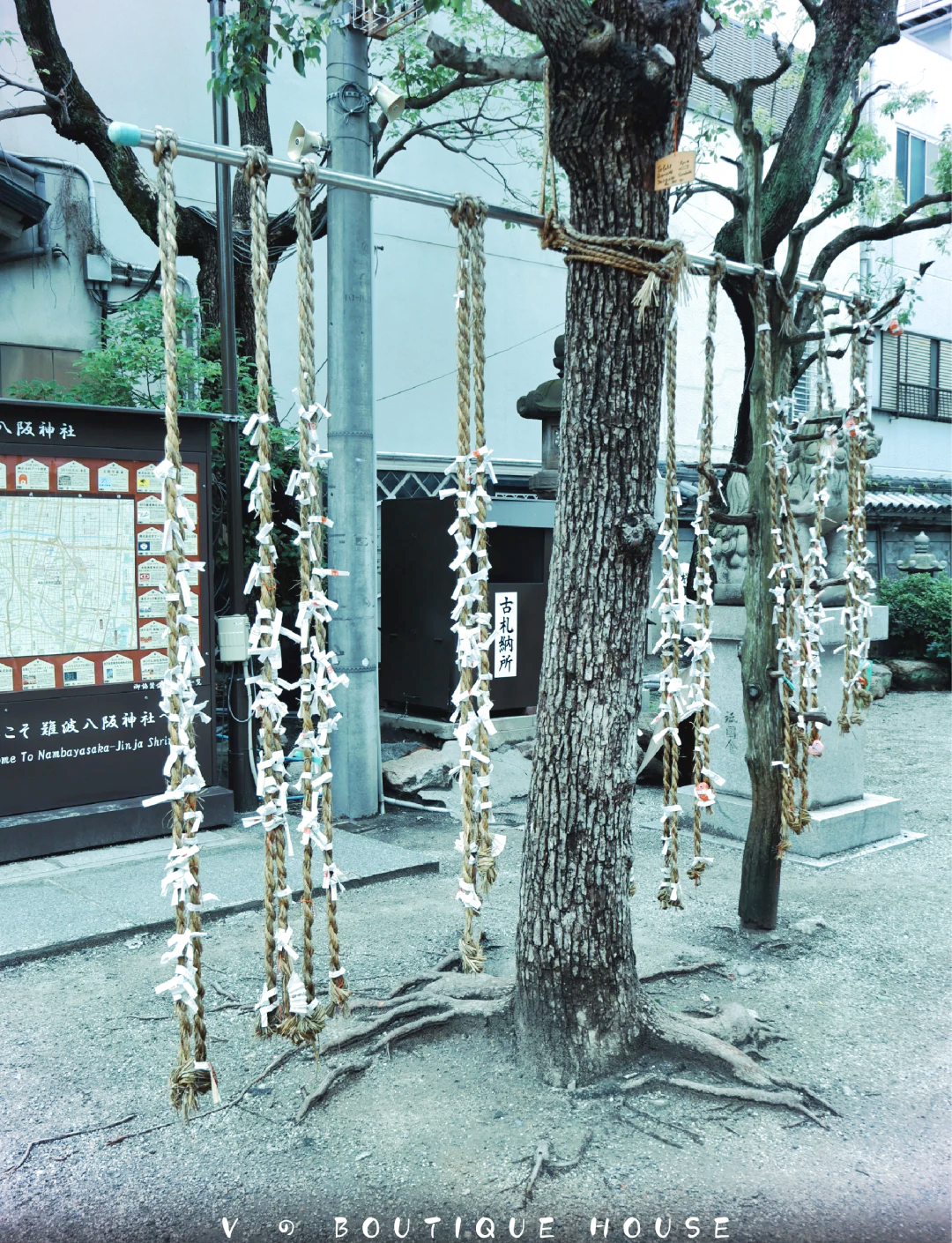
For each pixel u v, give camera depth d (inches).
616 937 121.4
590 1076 120.2
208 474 231.9
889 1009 144.9
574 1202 99.5
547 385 297.6
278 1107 117.3
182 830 90.7
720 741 241.0
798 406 572.1
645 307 113.0
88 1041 134.3
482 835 120.3
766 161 430.6
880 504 570.9
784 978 156.3
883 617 242.8
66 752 215.9
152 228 310.5
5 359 322.7
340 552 252.2
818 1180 103.5
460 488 111.8
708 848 231.1
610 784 118.8
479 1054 127.6
